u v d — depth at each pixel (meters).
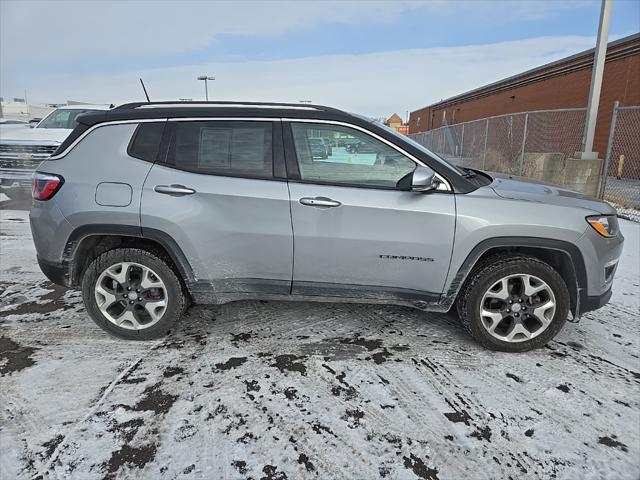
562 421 2.38
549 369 2.88
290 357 2.98
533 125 17.34
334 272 2.99
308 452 2.13
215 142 2.97
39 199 3.05
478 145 18.92
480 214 2.84
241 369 2.82
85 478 1.95
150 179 2.94
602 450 2.17
